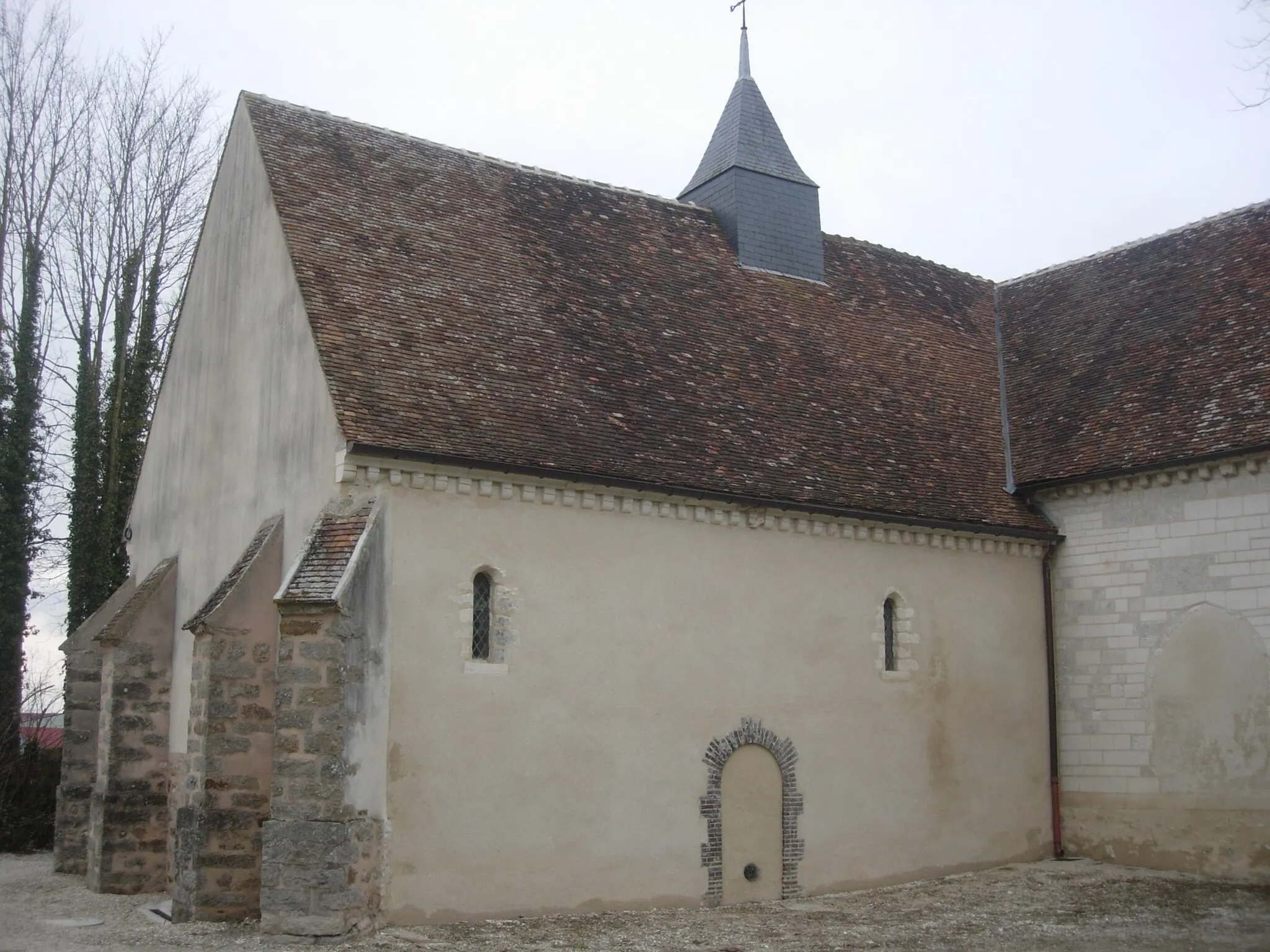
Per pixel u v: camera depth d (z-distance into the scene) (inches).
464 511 626.5
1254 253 886.4
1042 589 855.1
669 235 904.9
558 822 633.0
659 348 783.1
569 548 658.2
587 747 647.8
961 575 816.3
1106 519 828.0
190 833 615.2
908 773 767.1
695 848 676.1
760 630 719.7
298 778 564.1
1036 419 901.2
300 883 555.2
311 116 798.5
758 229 944.3
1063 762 836.0
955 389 928.3
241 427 738.2
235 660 631.8
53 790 1033.5
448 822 598.9
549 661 642.8
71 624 1059.3
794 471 746.8
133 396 1131.9
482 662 621.6
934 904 681.6
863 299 970.1
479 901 602.9
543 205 852.0
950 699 795.4
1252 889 713.6
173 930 588.1
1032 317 1016.2
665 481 677.9
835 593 754.8
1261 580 748.0
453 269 741.3
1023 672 834.2
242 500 723.4
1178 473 786.2
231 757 624.1
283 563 651.5
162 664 799.1
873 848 743.1
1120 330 921.5
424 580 608.4
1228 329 840.9
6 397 1061.1
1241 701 751.1
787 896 702.5
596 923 611.8
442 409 634.8
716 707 695.7
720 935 590.2
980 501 826.8
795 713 725.3
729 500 702.5
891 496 778.2
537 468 634.2
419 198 785.6
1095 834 813.9
